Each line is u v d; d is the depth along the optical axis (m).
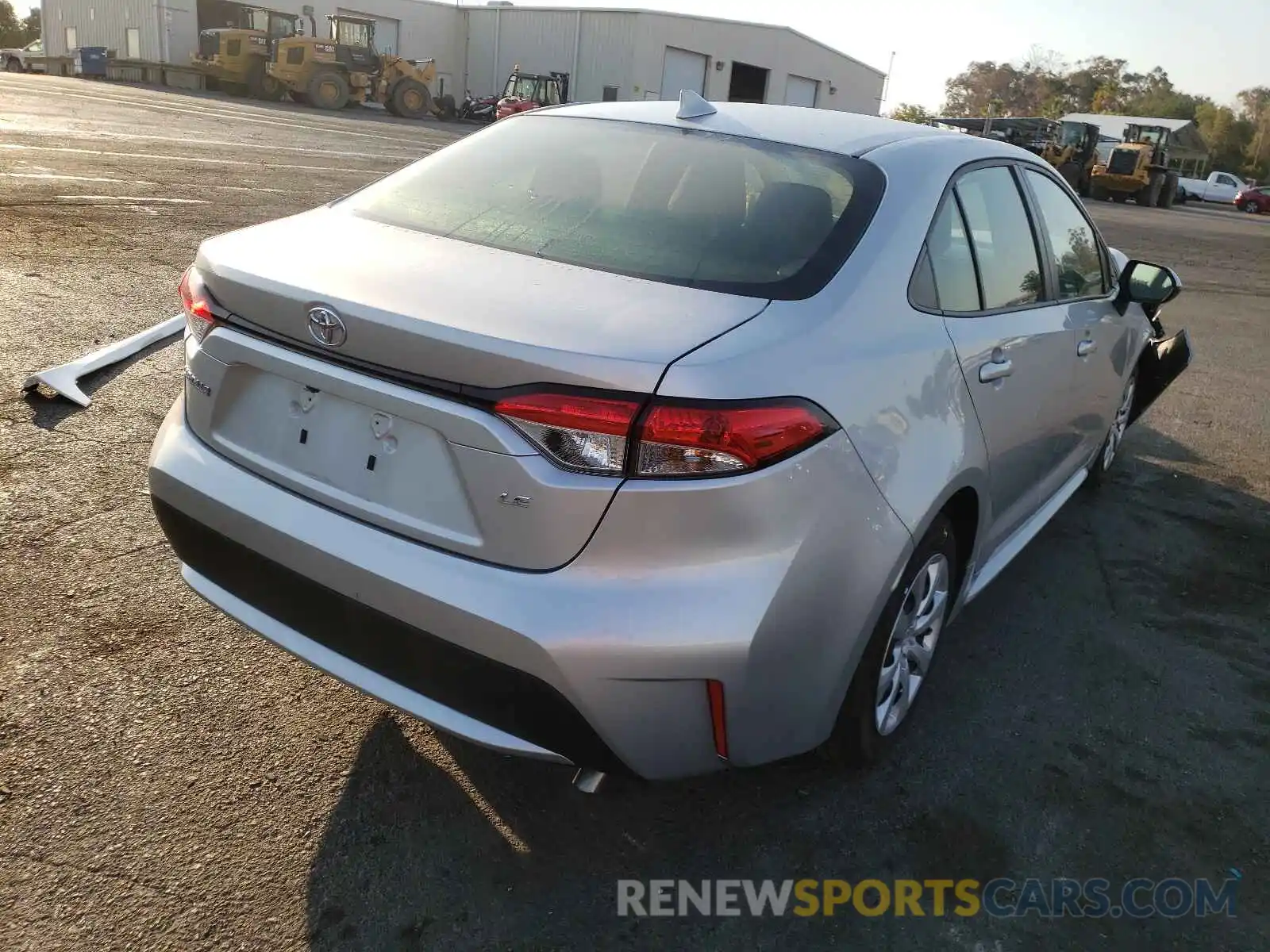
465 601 1.91
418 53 45.66
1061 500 4.04
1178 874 2.41
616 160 2.74
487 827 2.36
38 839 2.18
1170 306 11.03
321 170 13.17
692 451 1.83
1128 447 5.71
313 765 2.49
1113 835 2.52
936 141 2.92
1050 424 3.31
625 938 2.09
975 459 2.60
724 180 2.59
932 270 2.56
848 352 2.15
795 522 1.97
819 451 2.00
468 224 2.50
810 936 2.14
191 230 8.16
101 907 2.03
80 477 3.82
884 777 2.66
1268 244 22.75
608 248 2.34
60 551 3.29
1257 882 2.40
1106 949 2.17
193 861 2.17
